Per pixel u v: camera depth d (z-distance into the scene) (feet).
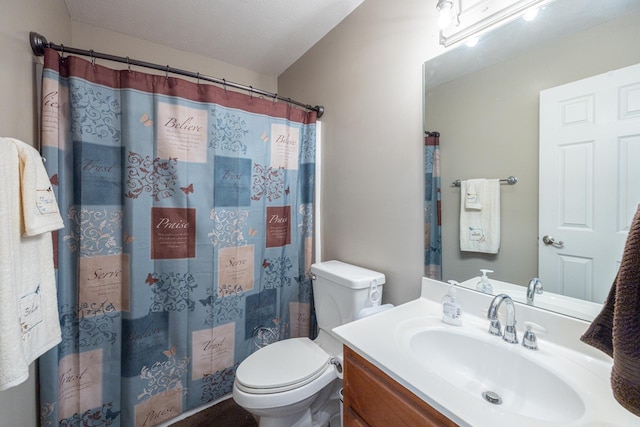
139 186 4.25
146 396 4.41
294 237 5.97
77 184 3.89
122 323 4.26
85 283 3.98
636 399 1.24
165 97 4.40
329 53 5.67
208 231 4.80
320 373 4.02
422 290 3.90
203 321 4.84
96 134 3.99
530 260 2.91
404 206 4.22
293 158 5.85
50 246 2.97
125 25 5.40
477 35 3.23
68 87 3.79
